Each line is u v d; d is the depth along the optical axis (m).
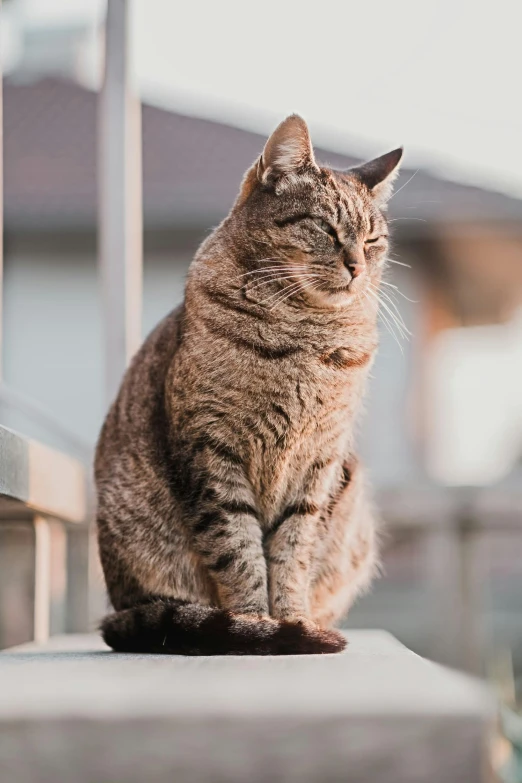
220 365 3.93
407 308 12.38
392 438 12.23
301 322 4.12
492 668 6.83
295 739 1.55
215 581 3.94
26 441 3.99
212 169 13.24
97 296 12.37
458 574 6.84
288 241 4.25
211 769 1.56
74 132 14.01
